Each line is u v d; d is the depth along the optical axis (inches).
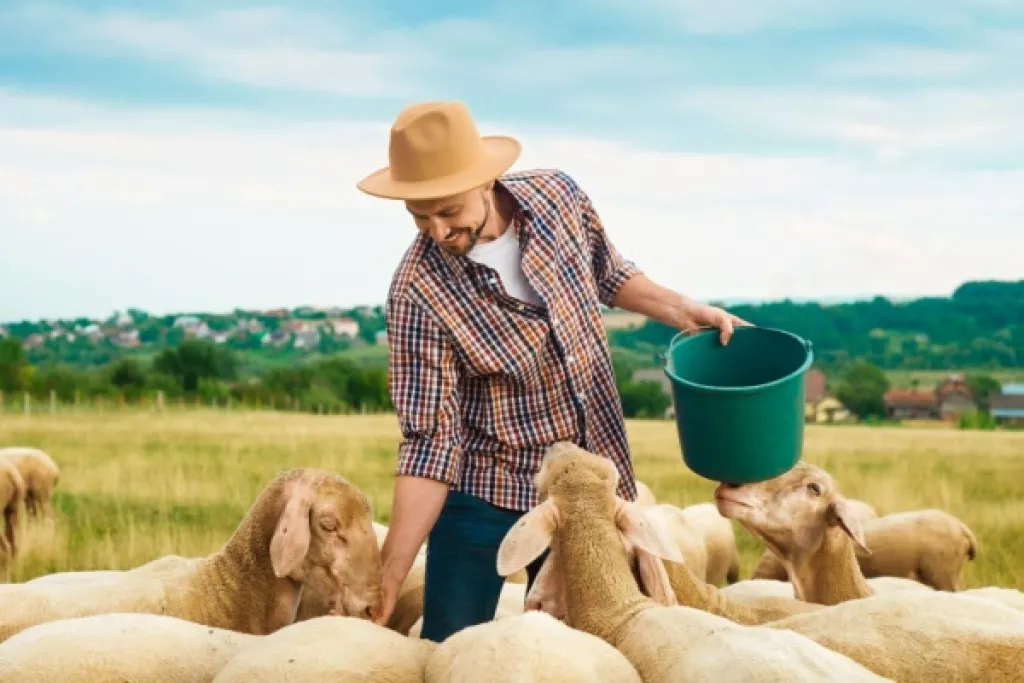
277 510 253.9
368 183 235.1
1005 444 1449.3
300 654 180.9
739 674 164.2
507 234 244.7
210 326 7687.0
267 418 1823.3
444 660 180.9
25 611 235.9
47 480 546.0
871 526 447.2
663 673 181.3
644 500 420.8
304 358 6737.2
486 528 245.1
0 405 2174.0
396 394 244.1
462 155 226.4
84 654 189.8
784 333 248.4
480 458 247.0
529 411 246.4
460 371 246.7
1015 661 186.5
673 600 222.2
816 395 3914.9
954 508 666.2
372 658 184.1
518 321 242.1
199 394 3248.0
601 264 263.4
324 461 941.8
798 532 261.9
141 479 761.6
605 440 255.0
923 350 6131.9
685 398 234.8
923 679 186.2
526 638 170.1
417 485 240.8
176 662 195.2
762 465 235.8
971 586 456.4
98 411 2079.2
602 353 253.8
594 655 174.6
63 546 494.3
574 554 213.3
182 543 505.7
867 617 195.9
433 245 246.1
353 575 241.8
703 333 254.5
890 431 2048.5
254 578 256.7
